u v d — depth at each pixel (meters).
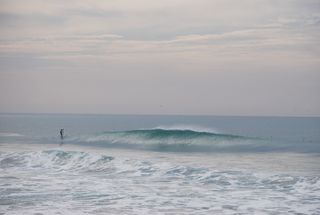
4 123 178.25
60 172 35.78
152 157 46.25
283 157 46.25
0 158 42.41
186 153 51.75
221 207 23.47
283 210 22.80
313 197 25.73
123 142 69.31
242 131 112.31
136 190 27.94
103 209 22.95
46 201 24.77
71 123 184.00
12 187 28.86
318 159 44.03
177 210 22.84
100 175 34.09
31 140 74.38
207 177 32.19
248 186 29.17
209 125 164.50
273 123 194.62
